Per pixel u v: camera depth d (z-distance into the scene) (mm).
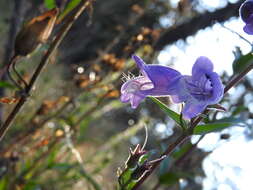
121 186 183
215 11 459
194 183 403
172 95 179
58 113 314
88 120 357
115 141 417
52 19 183
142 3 573
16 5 315
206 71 174
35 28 181
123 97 186
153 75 179
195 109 174
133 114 583
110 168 451
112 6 711
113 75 332
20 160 321
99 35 696
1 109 301
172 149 186
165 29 376
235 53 215
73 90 342
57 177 356
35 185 293
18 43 183
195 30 491
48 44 214
